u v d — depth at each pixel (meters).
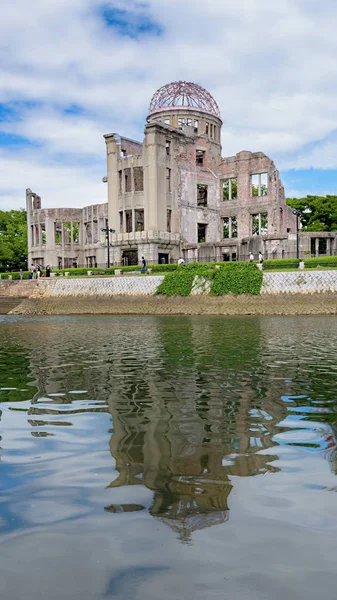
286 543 3.85
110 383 10.74
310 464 5.61
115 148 61.44
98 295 46.56
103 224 70.69
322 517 4.29
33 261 77.12
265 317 33.53
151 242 58.28
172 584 3.33
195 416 7.89
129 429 7.20
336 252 53.06
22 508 4.54
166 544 3.85
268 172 65.69
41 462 5.81
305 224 80.81
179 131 62.66
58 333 24.33
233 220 74.44
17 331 26.14
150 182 58.81
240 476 5.28
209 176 69.50
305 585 3.31
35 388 10.35
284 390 9.77
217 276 40.84
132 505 4.57
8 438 6.81
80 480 5.21
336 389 9.80
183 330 24.66
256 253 56.25
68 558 3.67
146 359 14.29
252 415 7.89
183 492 4.86
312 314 35.06
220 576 3.42
